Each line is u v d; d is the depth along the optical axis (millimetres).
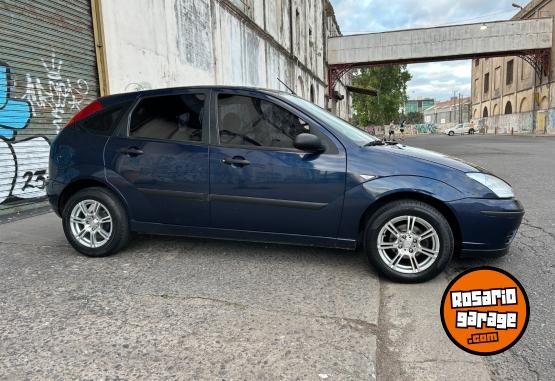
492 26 33125
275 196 3650
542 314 2912
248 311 2980
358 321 2844
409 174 3422
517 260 3963
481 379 2252
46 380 2225
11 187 6133
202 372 2293
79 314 2941
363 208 3473
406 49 33656
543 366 2359
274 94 3879
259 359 2408
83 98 7410
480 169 3617
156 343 2570
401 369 2354
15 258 4117
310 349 2508
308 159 3590
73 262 4000
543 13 38188
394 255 3537
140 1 8812
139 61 8812
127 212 4090
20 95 6188
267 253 4199
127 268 3824
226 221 3834
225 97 3938
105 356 2438
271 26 18781
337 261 3982
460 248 3469
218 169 3770
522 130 44281
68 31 7035
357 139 3754
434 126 79438
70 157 4199
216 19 12562
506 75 49438
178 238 4711
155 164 3939
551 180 8594
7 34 5926
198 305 3076
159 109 4094
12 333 2689
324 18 34281
